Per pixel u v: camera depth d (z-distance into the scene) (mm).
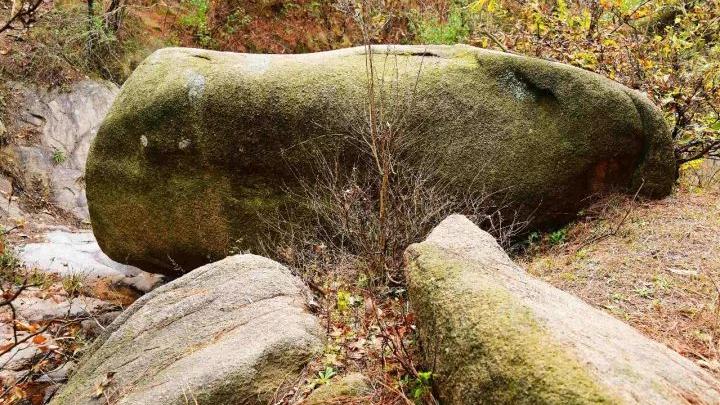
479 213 4691
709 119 5008
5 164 8062
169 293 3711
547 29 5836
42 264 6445
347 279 4195
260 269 3576
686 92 5062
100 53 9875
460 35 8773
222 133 5152
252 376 2625
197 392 2555
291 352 2775
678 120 5168
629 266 3676
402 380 2703
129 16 10328
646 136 4723
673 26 5957
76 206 8312
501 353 1951
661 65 5320
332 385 2715
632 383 1775
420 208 4355
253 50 10312
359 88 5039
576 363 1782
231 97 5125
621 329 2395
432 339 2418
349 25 10578
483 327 2078
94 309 5543
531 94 4922
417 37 9203
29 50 9289
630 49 5543
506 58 4992
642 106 4734
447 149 4891
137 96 5359
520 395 1816
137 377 3031
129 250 5688
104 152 5512
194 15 10461
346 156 5020
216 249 5422
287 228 5199
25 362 4223
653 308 3178
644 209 4535
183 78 5254
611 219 4531
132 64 10164
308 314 3182
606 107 4688
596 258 3904
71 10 9727
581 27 5734
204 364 2738
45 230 7504
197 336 3162
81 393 3152
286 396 2682
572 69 4828
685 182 5375
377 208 4863
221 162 5219
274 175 5184
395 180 4867
